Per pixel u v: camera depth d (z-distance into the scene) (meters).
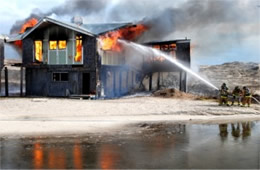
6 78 36.03
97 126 16.05
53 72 34.03
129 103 26.08
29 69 35.09
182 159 9.84
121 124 16.84
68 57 33.38
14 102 26.27
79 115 20.05
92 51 32.44
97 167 8.95
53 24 33.66
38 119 18.28
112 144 11.90
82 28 33.25
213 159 9.87
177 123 17.61
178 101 28.44
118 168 8.88
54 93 33.94
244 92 25.72
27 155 10.21
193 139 13.06
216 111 22.50
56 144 11.84
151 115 20.48
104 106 23.95
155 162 9.47
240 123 18.05
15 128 15.16
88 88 32.94
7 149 11.03
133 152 10.67
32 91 34.94
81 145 11.69
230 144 12.11
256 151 10.96
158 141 12.55
